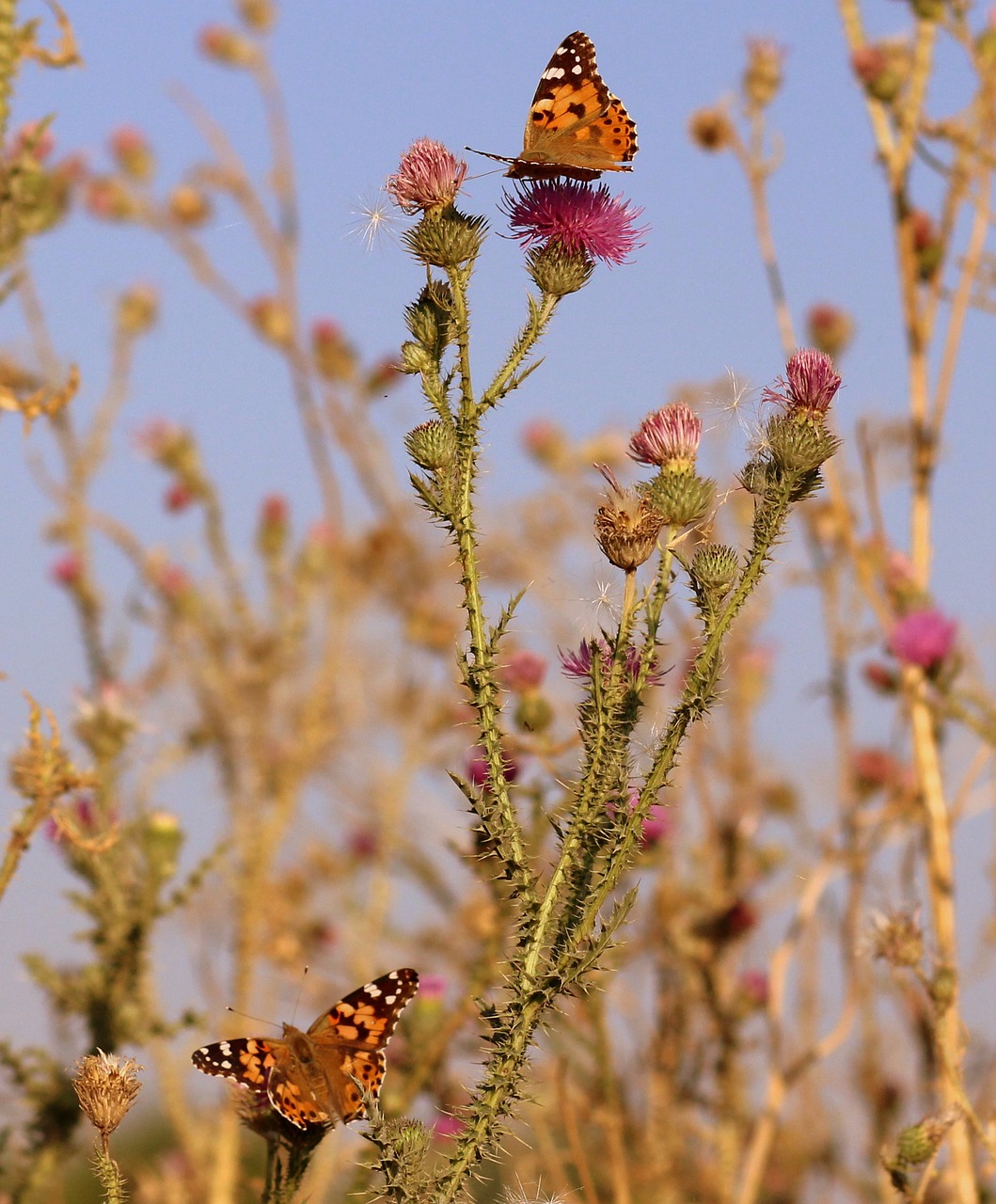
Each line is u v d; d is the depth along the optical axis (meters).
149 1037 8.85
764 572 5.10
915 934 7.61
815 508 11.40
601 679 4.95
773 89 10.82
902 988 9.43
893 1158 6.87
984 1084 9.19
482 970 8.92
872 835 10.56
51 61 7.41
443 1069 9.03
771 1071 10.34
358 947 11.83
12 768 6.25
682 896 11.12
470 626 4.98
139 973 8.91
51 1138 8.19
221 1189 10.12
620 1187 9.02
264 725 12.70
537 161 5.70
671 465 5.38
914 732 9.60
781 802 11.41
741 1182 10.21
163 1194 10.49
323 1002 11.62
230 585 13.37
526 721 7.36
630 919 4.63
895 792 10.70
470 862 8.73
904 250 10.20
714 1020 10.91
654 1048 10.80
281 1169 5.71
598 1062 9.19
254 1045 5.66
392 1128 4.67
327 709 13.30
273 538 13.89
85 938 8.88
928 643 8.91
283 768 12.46
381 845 12.12
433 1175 4.66
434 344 5.33
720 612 5.01
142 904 8.95
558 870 4.75
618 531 5.18
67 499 11.88
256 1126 5.72
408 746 12.79
